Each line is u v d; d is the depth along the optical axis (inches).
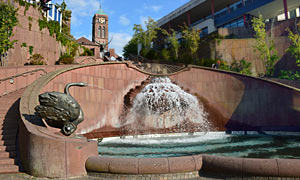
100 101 619.2
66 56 1162.6
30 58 1032.8
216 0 1657.2
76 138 279.9
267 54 1101.1
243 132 692.7
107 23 4037.9
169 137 625.0
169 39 1531.7
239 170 225.8
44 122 301.3
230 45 1213.1
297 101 637.9
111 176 245.9
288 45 1115.9
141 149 437.1
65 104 287.0
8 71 595.5
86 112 574.9
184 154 383.2
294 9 1520.7
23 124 286.0
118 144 504.7
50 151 248.8
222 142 514.9
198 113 736.3
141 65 967.6
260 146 448.1
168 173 240.1
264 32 1125.1
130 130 640.4
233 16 1579.7
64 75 536.1
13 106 447.8
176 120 701.9
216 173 242.8
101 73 641.0
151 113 677.3
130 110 661.3
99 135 570.3
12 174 257.9
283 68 1109.1
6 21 841.5
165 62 1240.2
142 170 237.1
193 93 780.0
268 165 215.8
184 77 804.6
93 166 253.4
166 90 698.8
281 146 444.5
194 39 1332.4
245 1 1612.9
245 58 1182.3
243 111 733.9
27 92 397.4
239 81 759.1
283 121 655.1
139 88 709.9
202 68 805.9
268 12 1530.5
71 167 250.8
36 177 247.9
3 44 829.2
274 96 681.6
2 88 530.0
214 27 1660.9
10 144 326.6
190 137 620.1
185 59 1246.3
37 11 1121.4
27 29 1053.8
